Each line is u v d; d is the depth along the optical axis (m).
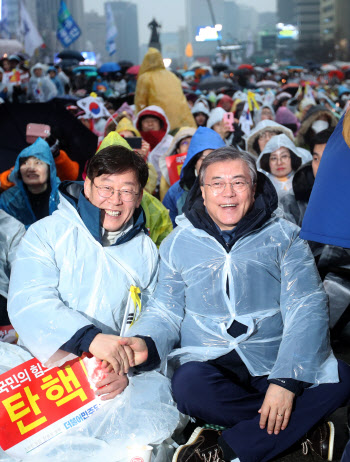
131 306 2.88
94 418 2.65
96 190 2.76
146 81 7.93
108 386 2.66
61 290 2.79
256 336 2.83
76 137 5.09
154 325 2.81
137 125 6.69
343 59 90.62
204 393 2.71
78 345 2.59
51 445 2.58
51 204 4.26
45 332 2.60
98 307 2.80
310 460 2.84
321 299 2.79
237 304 2.82
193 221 2.84
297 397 2.67
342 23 103.00
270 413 2.59
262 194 2.84
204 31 77.19
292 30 121.31
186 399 2.72
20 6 17.78
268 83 23.48
